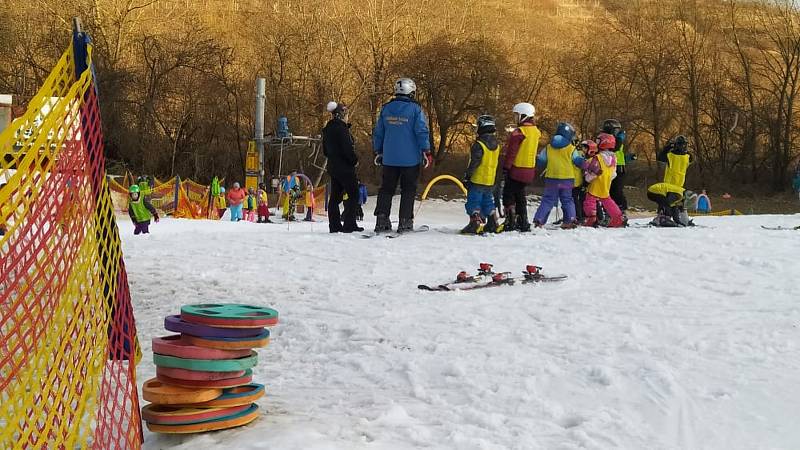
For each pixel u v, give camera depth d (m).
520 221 13.84
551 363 5.41
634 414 4.46
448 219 39.91
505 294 7.95
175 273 9.96
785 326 6.33
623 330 6.30
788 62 52.50
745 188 52.31
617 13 60.34
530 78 57.44
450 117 54.03
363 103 54.12
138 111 50.69
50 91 3.40
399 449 3.91
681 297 7.64
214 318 4.01
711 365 5.32
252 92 52.94
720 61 55.22
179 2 58.72
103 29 50.88
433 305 7.48
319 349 6.20
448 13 57.06
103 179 4.07
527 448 3.92
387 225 13.66
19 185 3.21
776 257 9.91
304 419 4.38
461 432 4.14
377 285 8.70
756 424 4.27
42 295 3.36
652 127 54.59
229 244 12.63
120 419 3.90
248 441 3.98
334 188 14.47
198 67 51.53
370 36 55.00
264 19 57.28
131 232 19.95
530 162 13.69
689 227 14.34
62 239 3.50
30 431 3.30
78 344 3.57
